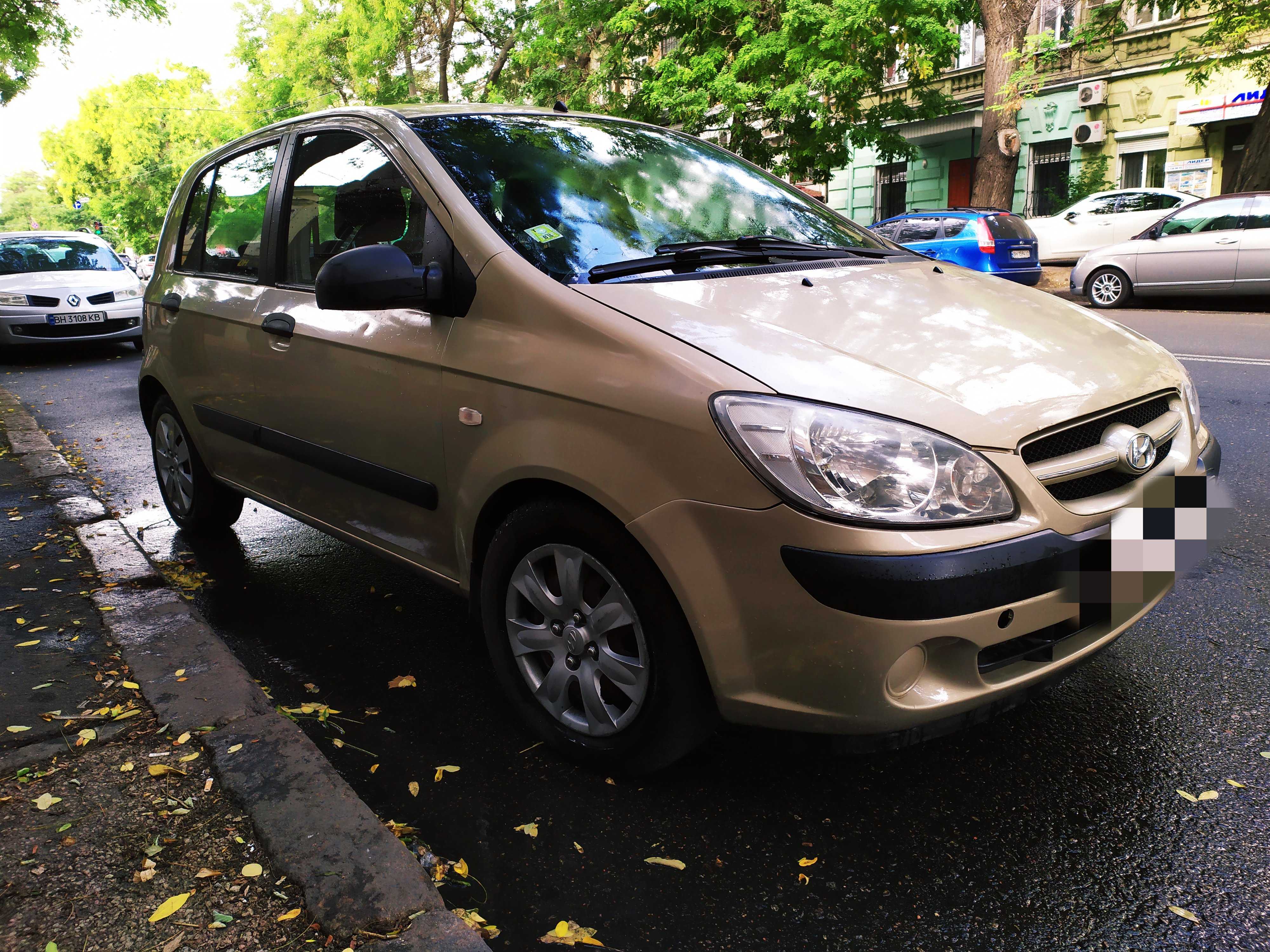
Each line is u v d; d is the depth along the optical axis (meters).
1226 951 1.82
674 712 2.21
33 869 2.02
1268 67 13.38
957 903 1.98
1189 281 12.22
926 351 2.25
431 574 2.87
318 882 1.93
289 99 32.06
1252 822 2.20
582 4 18.59
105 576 3.74
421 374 2.64
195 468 4.26
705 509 2.01
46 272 12.33
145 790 2.29
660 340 2.15
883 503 1.91
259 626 3.50
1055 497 2.10
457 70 25.48
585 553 2.29
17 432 6.85
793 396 1.99
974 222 13.98
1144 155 18.91
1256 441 5.47
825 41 14.99
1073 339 2.52
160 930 1.84
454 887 2.05
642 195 3.03
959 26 16.83
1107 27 16.48
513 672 2.59
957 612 1.93
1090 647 2.26
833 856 2.13
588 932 1.90
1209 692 2.79
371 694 2.96
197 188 4.22
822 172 17.58
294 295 3.29
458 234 2.61
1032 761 2.48
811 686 1.99
